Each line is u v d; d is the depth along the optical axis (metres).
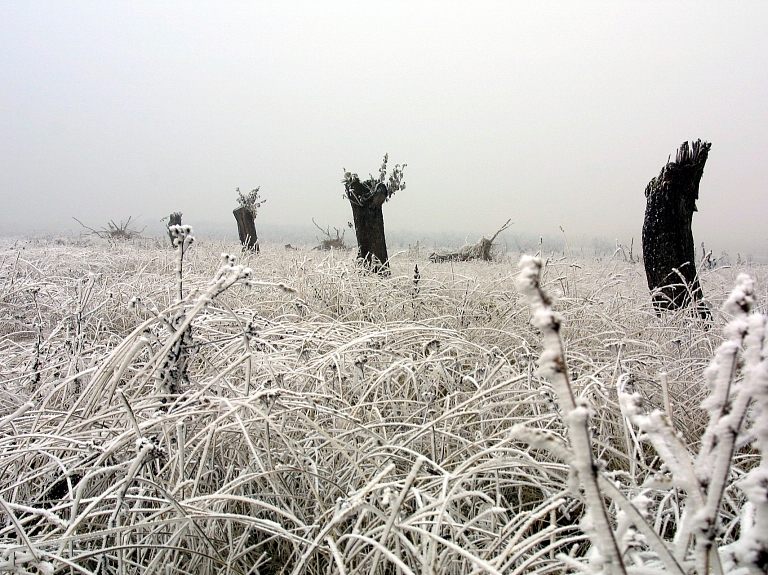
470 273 8.08
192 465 2.46
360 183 9.21
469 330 4.88
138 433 2.02
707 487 1.10
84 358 3.60
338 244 17.48
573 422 0.92
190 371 3.36
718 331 4.48
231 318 3.96
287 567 2.22
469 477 2.20
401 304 5.67
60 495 2.33
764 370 0.95
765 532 0.94
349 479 2.37
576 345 4.37
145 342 2.51
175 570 1.99
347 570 1.98
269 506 1.83
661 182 6.25
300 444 2.60
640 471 2.57
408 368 3.16
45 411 2.61
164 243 13.18
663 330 4.69
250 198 13.81
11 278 6.10
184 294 5.13
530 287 0.95
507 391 2.92
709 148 6.04
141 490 2.08
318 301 5.96
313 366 3.31
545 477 2.28
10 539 2.03
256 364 3.27
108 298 5.19
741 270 8.86
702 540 1.01
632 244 10.02
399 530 1.72
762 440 0.96
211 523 2.12
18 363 3.96
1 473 2.30
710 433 1.11
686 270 6.19
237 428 2.35
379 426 2.66
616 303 5.62
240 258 7.98
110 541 2.11
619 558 0.94
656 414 1.15
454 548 1.46
